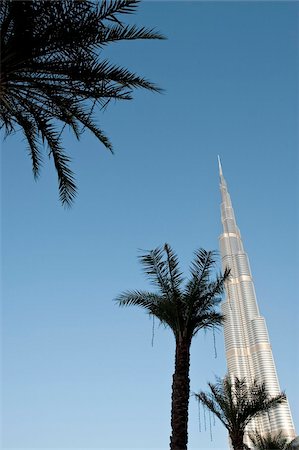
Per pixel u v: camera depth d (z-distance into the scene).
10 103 10.58
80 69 10.06
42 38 9.39
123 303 16.80
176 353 15.62
